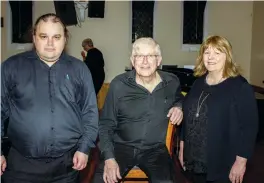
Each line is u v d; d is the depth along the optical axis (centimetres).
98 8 723
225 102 187
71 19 720
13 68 162
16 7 733
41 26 160
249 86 188
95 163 315
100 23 735
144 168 198
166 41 757
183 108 205
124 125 202
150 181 191
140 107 199
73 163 173
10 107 165
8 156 171
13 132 165
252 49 759
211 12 760
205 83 200
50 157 168
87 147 172
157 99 200
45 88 164
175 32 757
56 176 171
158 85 201
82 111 177
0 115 158
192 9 758
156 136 202
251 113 186
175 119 199
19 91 162
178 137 232
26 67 164
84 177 285
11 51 743
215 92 191
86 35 735
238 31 766
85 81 173
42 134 163
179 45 759
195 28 764
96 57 642
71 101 169
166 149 205
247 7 761
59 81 166
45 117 163
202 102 194
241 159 188
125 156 200
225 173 190
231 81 189
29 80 162
